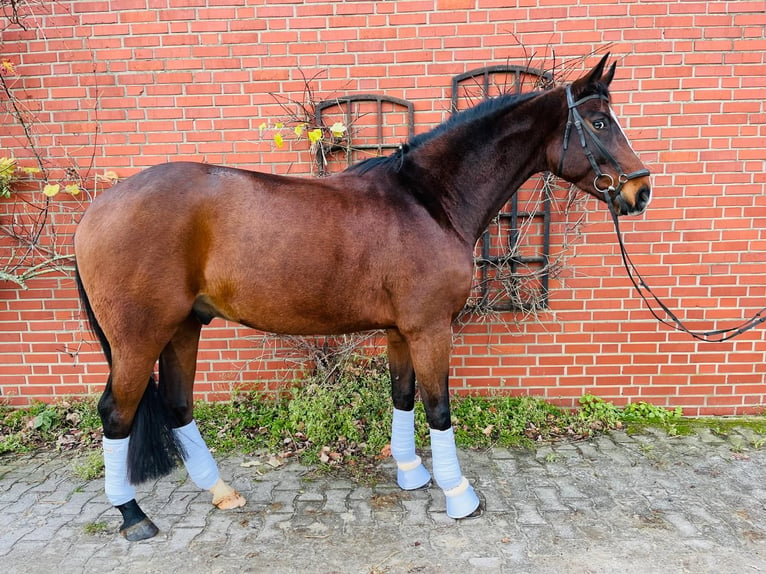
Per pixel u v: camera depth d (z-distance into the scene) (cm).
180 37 316
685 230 323
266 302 202
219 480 244
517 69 309
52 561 205
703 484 258
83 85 320
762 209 320
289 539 218
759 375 335
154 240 191
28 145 324
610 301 330
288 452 294
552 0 309
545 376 339
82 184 327
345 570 198
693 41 309
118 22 315
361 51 316
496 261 328
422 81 317
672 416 332
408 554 207
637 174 212
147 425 214
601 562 201
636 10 308
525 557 204
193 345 234
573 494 250
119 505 217
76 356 342
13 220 329
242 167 327
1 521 233
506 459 285
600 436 310
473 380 341
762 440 299
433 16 312
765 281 326
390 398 319
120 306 193
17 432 318
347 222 203
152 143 325
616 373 337
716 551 207
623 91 315
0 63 306
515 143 226
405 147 223
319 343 338
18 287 335
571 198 319
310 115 320
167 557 207
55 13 314
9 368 342
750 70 310
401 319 213
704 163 318
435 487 260
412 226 208
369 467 279
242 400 340
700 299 329
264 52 317
